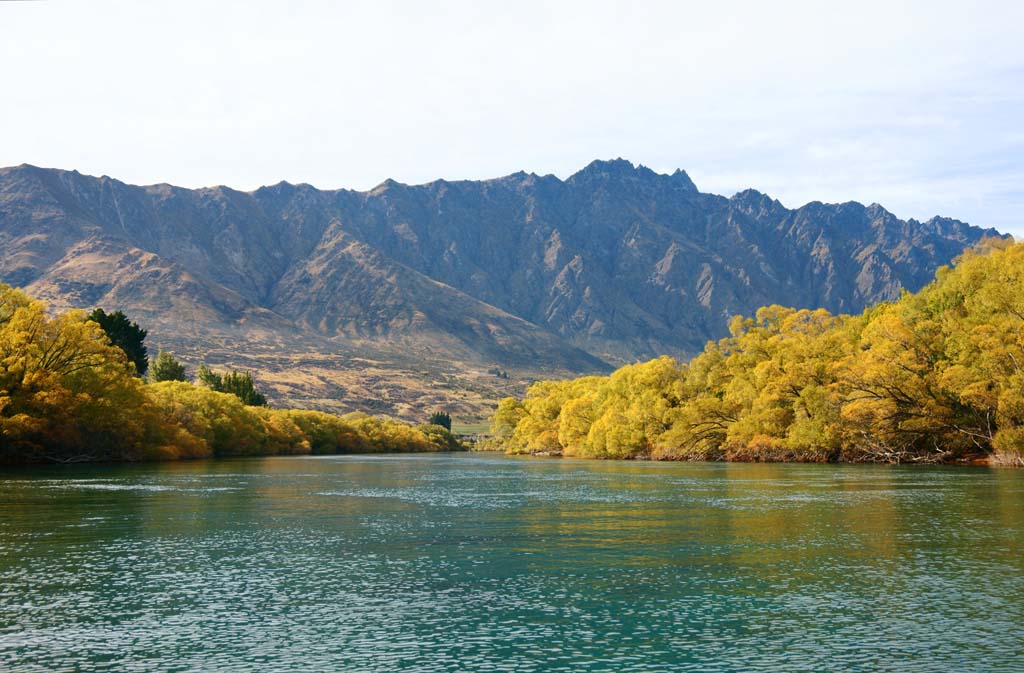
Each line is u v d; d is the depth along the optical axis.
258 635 26.84
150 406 142.00
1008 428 110.44
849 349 140.00
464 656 24.75
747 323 162.25
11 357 120.06
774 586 33.69
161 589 33.16
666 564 38.38
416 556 40.56
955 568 37.12
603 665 23.98
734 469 119.69
